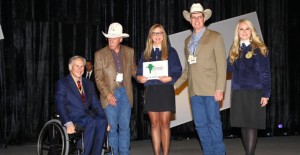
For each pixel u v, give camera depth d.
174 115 7.10
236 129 7.84
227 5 7.72
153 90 4.61
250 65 4.14
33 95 6.75
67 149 4.37
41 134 4.74
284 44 8.05
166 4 7.38
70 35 6.91
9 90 6.64
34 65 6.74
